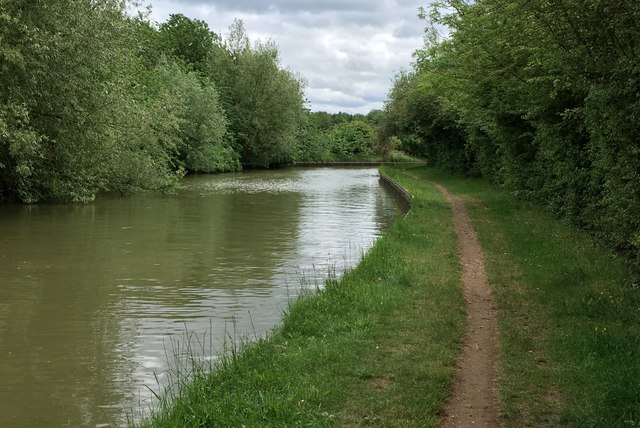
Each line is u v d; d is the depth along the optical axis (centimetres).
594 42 999
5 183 2372
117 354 793
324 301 927
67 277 1226
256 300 1066
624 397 535
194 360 754
